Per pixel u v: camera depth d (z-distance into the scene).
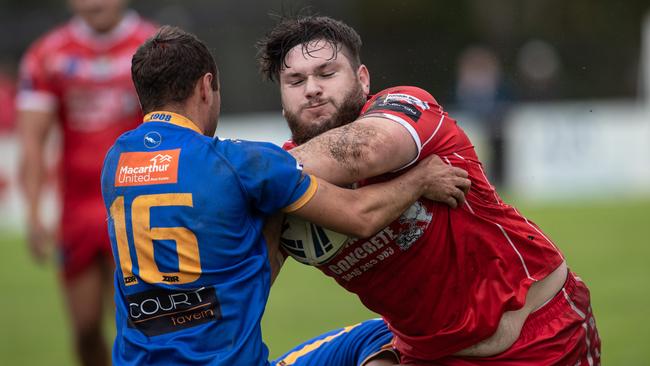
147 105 12.92
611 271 34.91
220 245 12.27
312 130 13.45
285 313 30.80
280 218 13.18
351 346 15.86
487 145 58.50
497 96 58.50
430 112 13.45
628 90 70.06
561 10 81.25
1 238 52.06
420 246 13.34
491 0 81.62
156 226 12.33
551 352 13.93
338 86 13.42
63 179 24.16
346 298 33.34
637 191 59.06
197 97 12.84
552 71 68.50
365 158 12.54
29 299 35.94
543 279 14.03
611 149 59.44
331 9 72.94
